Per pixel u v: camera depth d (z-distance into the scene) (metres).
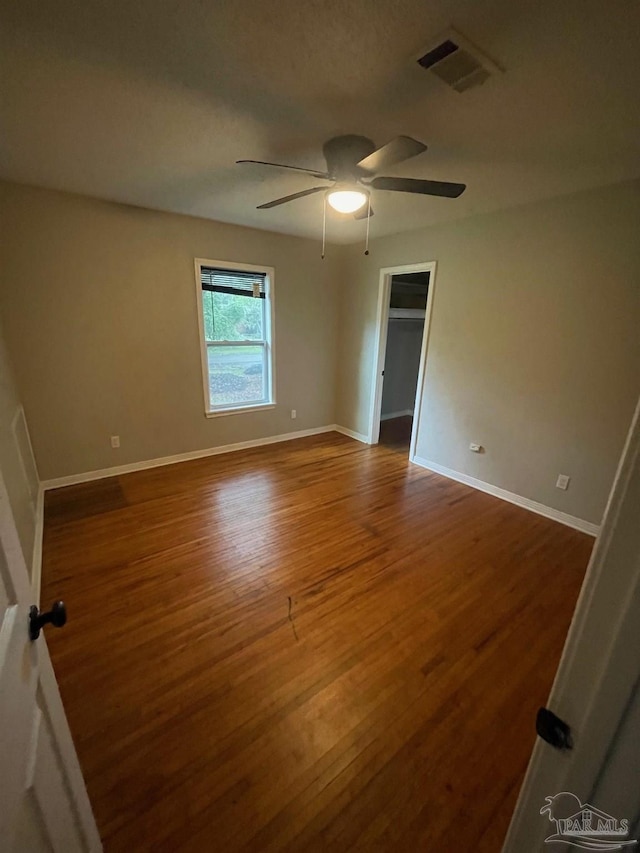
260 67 1.38
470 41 1.23
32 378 2.99
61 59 1.34
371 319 4.36
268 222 3.57
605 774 0.50
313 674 1.61
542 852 0.61
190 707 1.46
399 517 2.94
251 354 4.28
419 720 1.44
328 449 4.45
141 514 2.88
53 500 3.07
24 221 2.74
